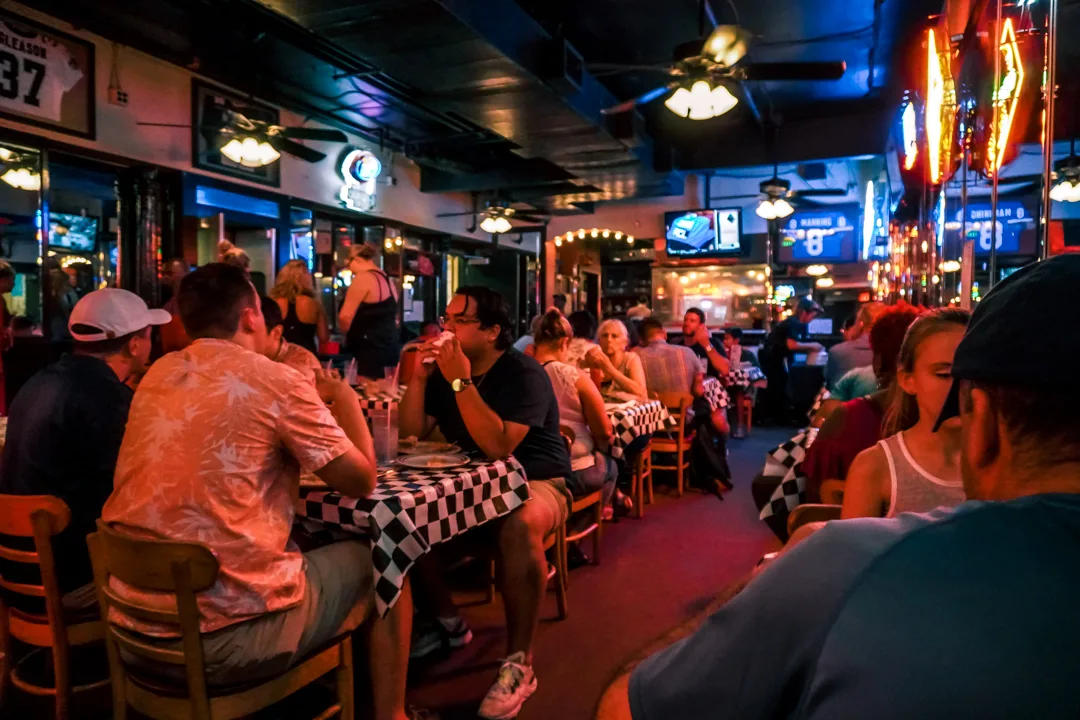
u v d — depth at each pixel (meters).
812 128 8.61
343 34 4.69
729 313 12.30
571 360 4.59
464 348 2.59
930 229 4.72
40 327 5.50
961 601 0.53
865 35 6.45
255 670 1.66
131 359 2.34
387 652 1.99
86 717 2.25
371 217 8.77
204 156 6.44
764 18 6.15
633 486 4.68
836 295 11.61
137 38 5.53
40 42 5.13
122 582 1.65
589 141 7.39
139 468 1.63
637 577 3.50
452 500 2.12
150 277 5.98
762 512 2.31
